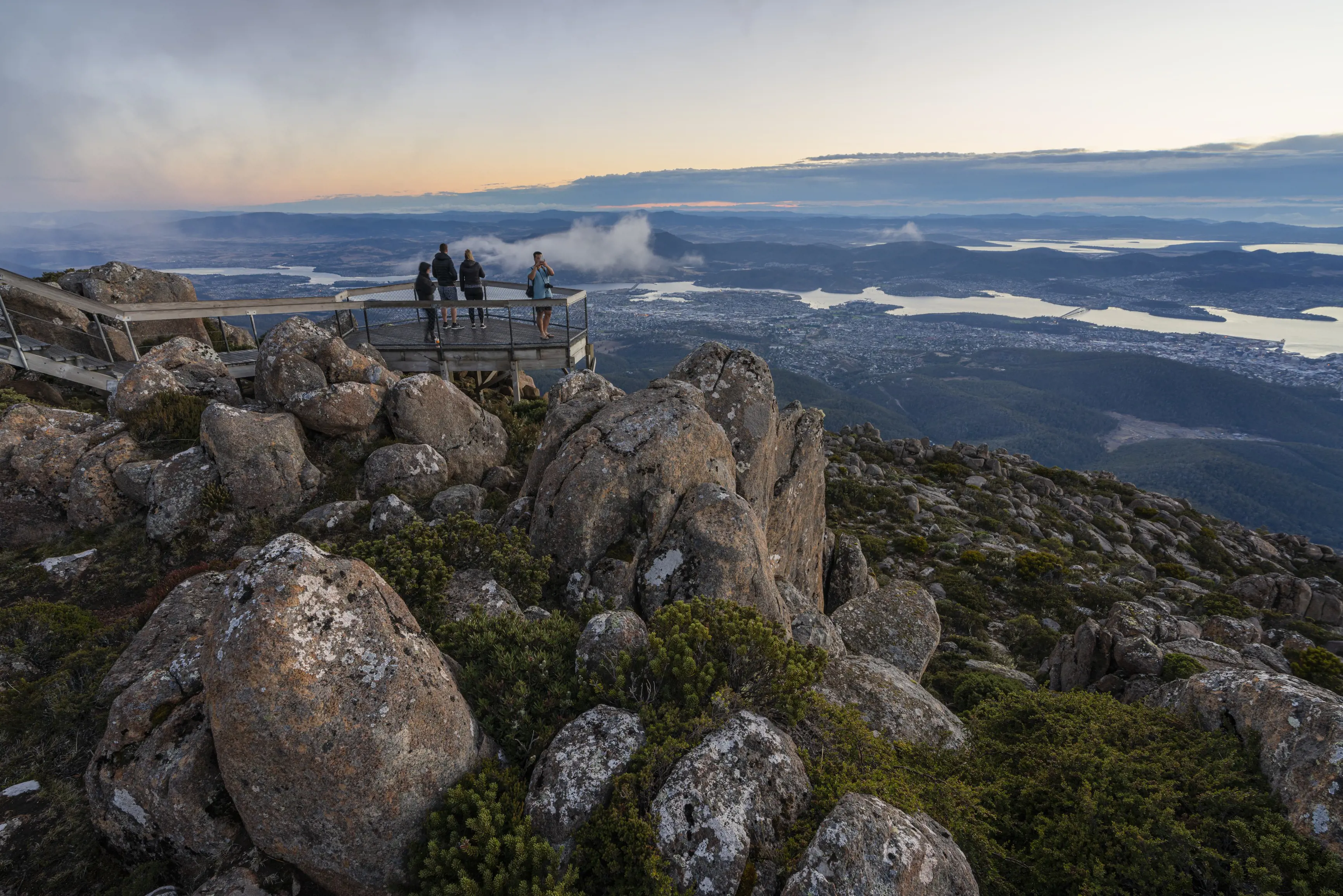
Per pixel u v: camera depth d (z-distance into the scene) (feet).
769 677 23.09
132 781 19.61
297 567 18.13
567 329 69.26
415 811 17.66
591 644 23.59
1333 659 64.03
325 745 16.69
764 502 49.60
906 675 35.40
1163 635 58.49
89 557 38.04
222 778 19.39
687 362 52.16
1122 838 20.01
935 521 112.98
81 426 46.03
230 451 40.60
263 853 18.75
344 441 48.06
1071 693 29.78
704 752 19.01
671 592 31.94
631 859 16.76
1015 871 21.24
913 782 22.80
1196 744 24.45
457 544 32.07
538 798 18.33
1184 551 128.57
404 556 28.68
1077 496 146.82
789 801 18.78
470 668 22.89
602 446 35.83
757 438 48.83
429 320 68.69
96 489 40.81
